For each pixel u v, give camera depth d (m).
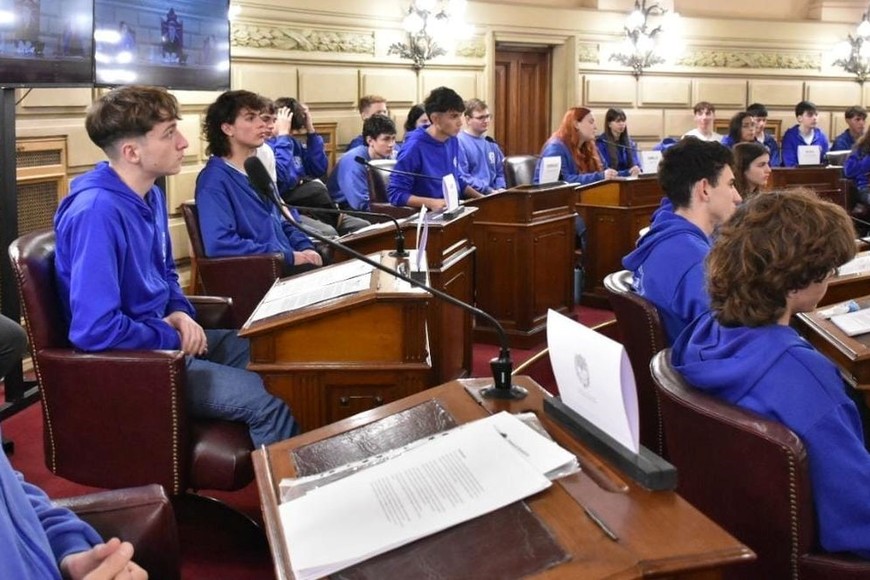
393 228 3.47
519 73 8.98
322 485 1.23
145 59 4.32
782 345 1.50
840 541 1.45
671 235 2.44
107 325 2.25
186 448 2.29
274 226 3.96
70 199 2.38
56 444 2.29
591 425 1.27
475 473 1.18
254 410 2.36
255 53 6.45
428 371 2.20
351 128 7.32
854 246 1.51
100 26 3.95
